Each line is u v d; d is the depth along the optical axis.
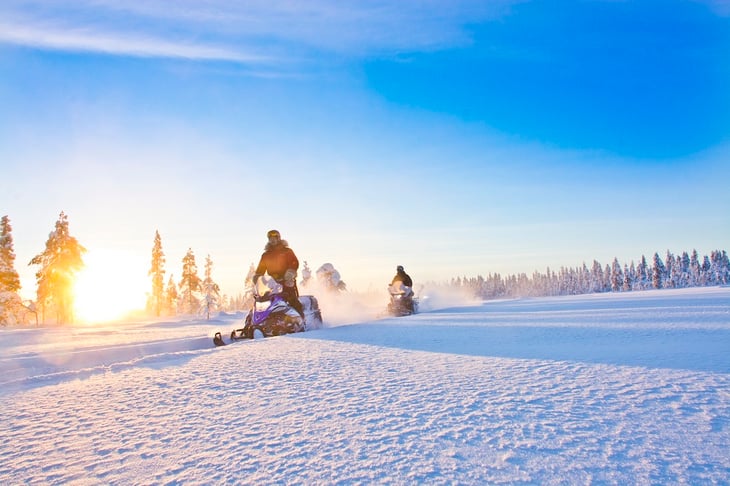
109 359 6.61
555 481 1.65
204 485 1.74
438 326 8.17
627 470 1.72
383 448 2.06
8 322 34.25
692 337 5.31
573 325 7.34
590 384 3.15
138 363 4.87
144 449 2.19
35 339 12.87
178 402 3.12
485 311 13.12
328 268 27.73
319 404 2.92
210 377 3.97
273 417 2.66
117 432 2.48
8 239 36.28
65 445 2.30
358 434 2.28
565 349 4.84
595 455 1.88
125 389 3.59
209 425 2.55
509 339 5.94
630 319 7.87
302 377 3.84
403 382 3.49
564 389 3.04
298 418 2.62
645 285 100.75
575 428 2.23
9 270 35.59
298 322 8.40
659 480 1.62
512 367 3.91
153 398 3.27
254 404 2.99
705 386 2.94
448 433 2.23
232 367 4.45
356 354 5.05
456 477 1.71
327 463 1.91
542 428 2.26
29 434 2.50
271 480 1.76
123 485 1.78
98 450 2.21
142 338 9.89
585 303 15.43
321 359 4.77
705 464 1.75
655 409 2.50
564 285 128.75
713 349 4.38
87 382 3.95
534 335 6.27
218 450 2.13
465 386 3.25
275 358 4.93
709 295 16.30
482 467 1.80
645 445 1.97
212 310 36.81
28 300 38.56
